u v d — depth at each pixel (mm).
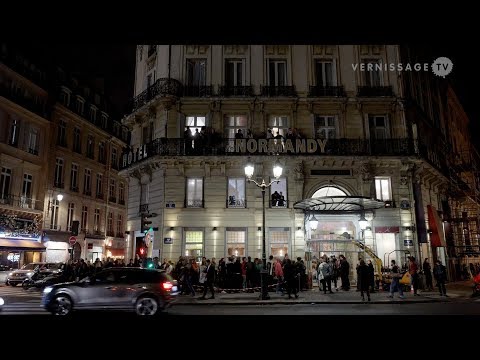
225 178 23031
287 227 22438
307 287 19922
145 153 24359
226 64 24953
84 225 39938
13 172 31781
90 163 41500
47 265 26891
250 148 22719
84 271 20625
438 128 31422
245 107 24172
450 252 29031
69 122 38750
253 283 19281
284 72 25062
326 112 24375
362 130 24031
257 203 22656
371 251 20453
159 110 24703
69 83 39438
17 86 32500
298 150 22734
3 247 29094
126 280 12125
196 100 23938
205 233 22438
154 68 27156
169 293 12156
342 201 20156
